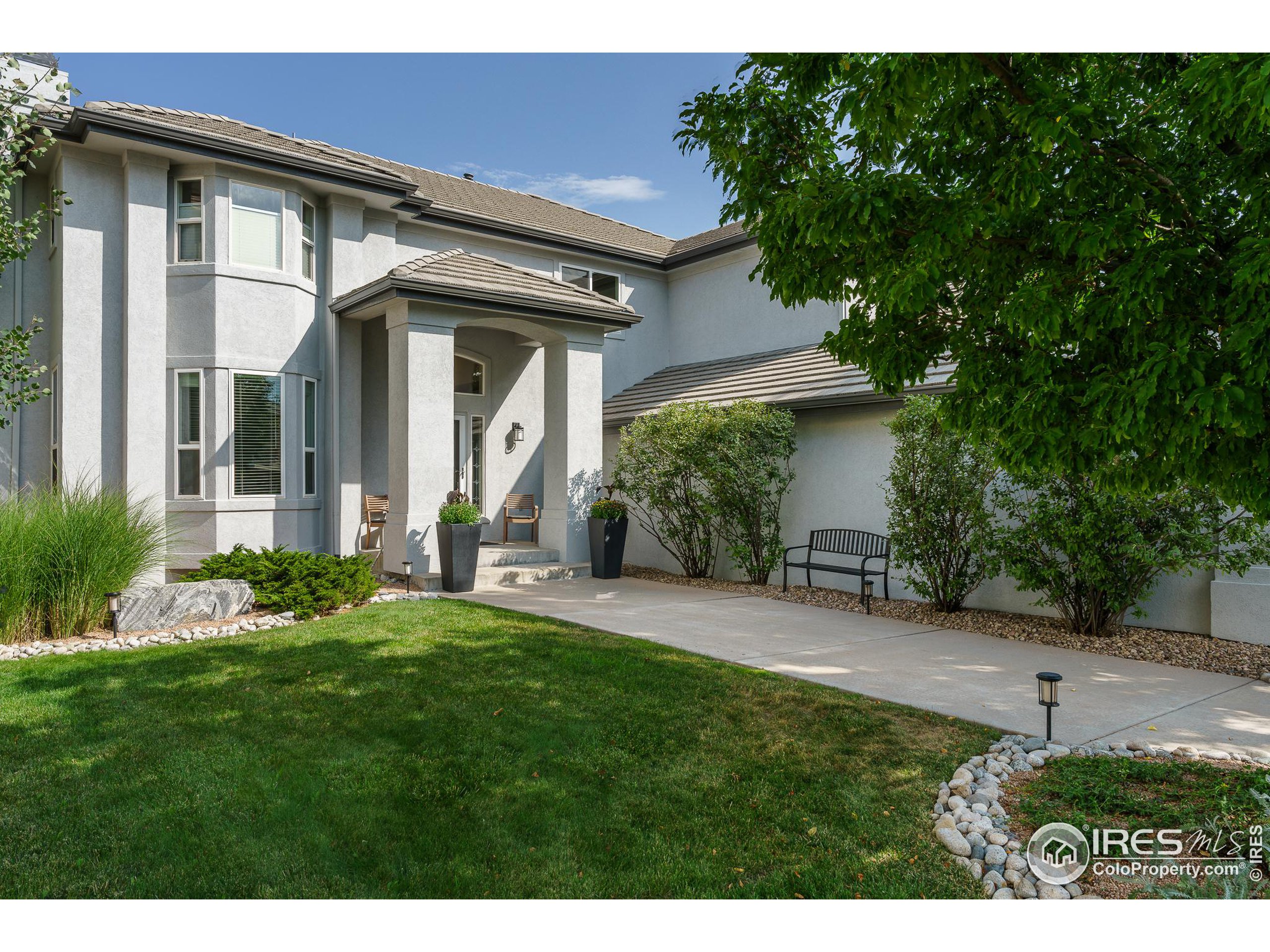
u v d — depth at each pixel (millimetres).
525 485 16594
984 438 4117
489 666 6914
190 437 11945
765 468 12562
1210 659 7570
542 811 4207
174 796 4355
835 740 5195
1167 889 3299
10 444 11898
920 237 3508
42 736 5188
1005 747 5043
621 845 3867
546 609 10156
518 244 16688
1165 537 7871
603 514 13398
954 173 4078
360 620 9000
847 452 12359
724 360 18047
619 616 9789
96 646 7770
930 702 6113
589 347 14102
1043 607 9805
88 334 11414
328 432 13516
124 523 8875
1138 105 3801
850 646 8172
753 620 9664
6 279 12016
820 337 15953
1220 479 3387
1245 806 3988
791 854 3777
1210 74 2771
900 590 11461
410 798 4348
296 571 9703
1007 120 3701
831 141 4340
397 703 5898
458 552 11602
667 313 19781
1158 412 3020
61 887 3512
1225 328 3145
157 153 11516
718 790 4449
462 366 15914
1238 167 3242
